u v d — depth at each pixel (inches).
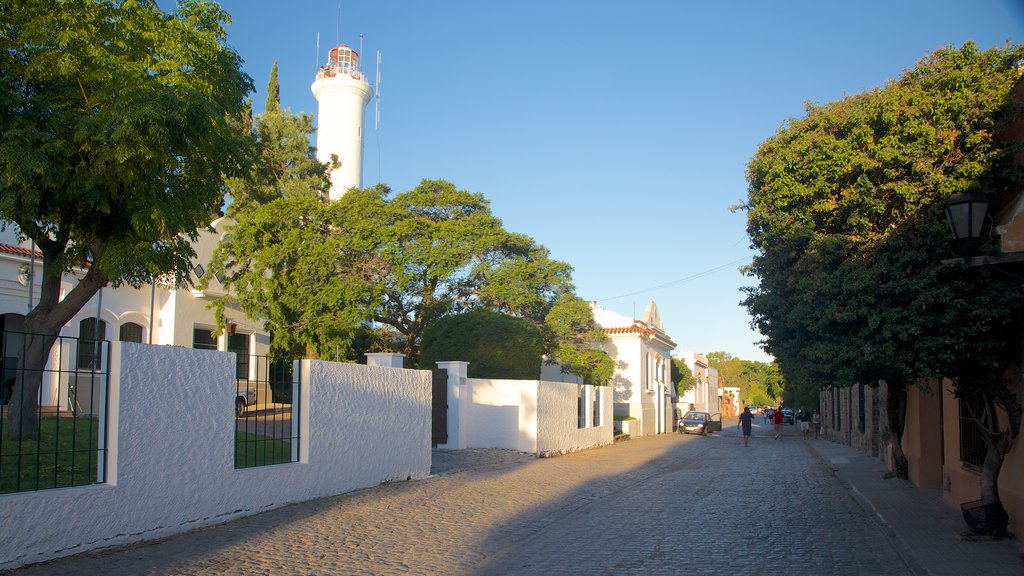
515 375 986.1
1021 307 360.8
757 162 518.3
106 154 411.2
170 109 407.5
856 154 438.9
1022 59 415.2
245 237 1015.6
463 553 357.7
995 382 378.3
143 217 437.1
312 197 1105.4
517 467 730.8
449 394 820.6
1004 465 408.5
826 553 363.6
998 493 405.7
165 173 457.4
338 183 1592.0
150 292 975.0
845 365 426.3
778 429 1585.9
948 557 343.9
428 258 1023.6
